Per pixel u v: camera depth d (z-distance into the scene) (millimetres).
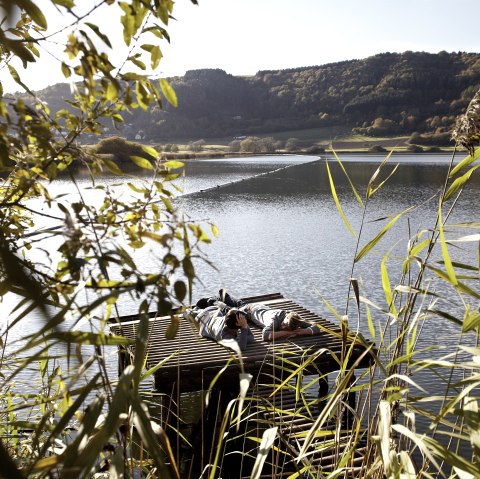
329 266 18344
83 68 1272
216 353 7098
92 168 1570
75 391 1396
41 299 1184
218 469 6477
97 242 1357
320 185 50312
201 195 41094
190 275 1320
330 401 2176
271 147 123250
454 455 1732
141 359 1189
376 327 11414
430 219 28562
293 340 7469
